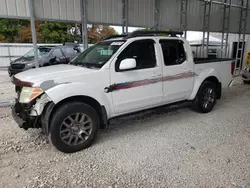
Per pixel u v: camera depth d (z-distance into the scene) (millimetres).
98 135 3936
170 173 2762
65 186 2527
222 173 2756
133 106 3891
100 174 2758
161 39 4207
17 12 5930
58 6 6512
